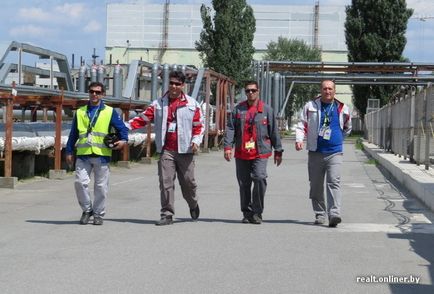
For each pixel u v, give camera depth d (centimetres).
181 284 618
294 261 720
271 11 9950
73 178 1673
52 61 2297
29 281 624
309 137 957
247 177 973
